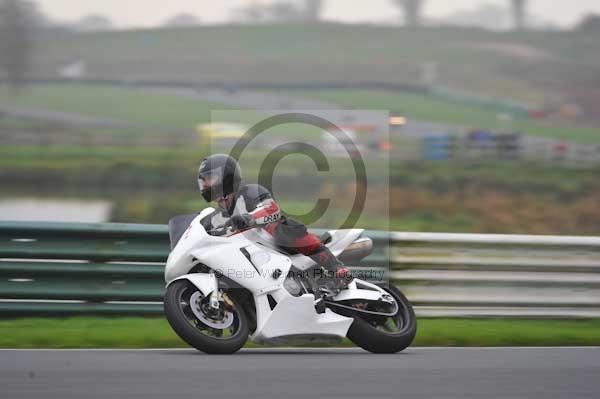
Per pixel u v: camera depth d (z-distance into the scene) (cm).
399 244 3050
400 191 9769
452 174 10844
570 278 3188
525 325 3011
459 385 1802
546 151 13638
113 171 11312
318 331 2277
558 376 1948
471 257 3120
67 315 2942
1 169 11969
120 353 2211
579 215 9294
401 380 1847
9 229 2895
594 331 2872
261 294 2253
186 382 1756
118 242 2980
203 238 2262
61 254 2933
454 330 2769
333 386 1752
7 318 2906
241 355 2205
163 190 10662
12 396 1585
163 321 2909
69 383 1728
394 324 2616
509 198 9850
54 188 10669
